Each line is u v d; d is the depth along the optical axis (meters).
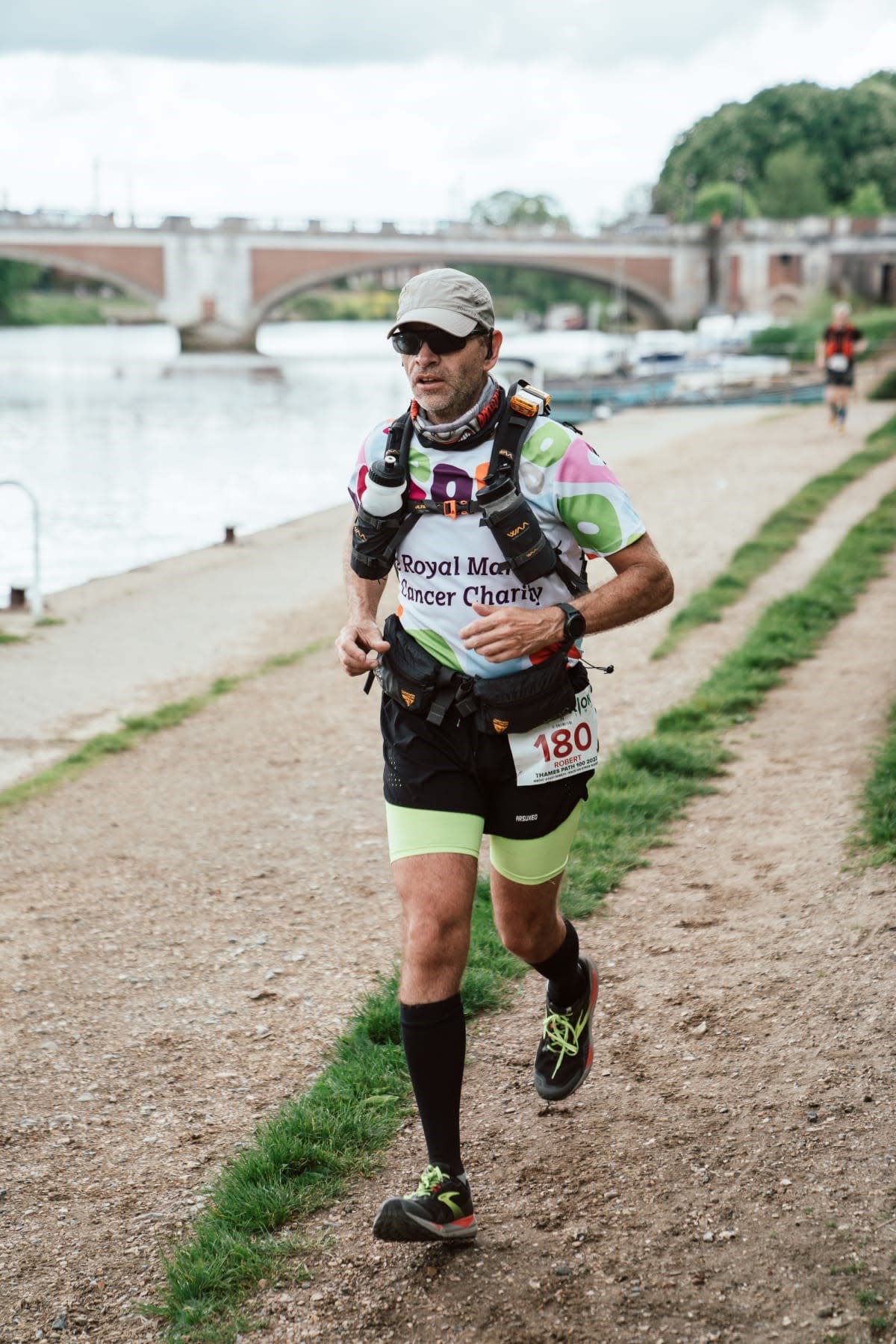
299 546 16.36
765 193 112.31
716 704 7.24
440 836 2.81
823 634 8.80
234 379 59.44
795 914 4.48
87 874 5.68
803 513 14.51
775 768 6.18
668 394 36.09
